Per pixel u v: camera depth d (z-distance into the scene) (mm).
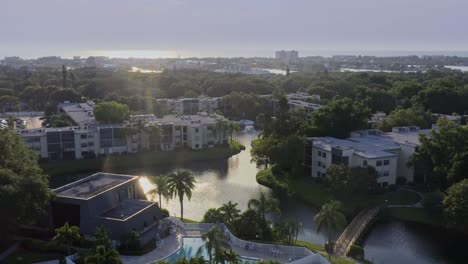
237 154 167875
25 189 74375
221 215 86062
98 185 89250
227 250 70312
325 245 82938
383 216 102500
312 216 104125
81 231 79000
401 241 90875
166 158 156750
